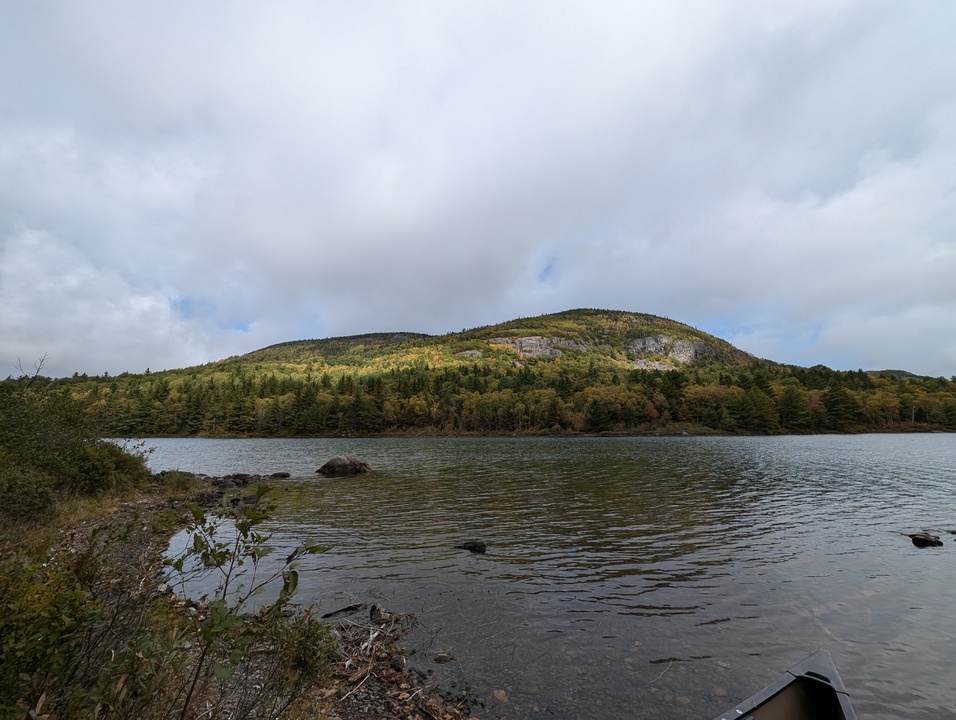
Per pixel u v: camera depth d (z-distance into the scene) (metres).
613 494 29.48
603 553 16.44
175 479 30.73
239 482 36.31
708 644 9.81
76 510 19.12
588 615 11.27
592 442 98.62
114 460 26.86
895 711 7.55
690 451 69.00
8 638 3.85
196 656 6.41
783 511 23.81
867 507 24.88
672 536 18.78
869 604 11.84
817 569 14.56
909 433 138.00
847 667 8.88
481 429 146.88
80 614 4.35
